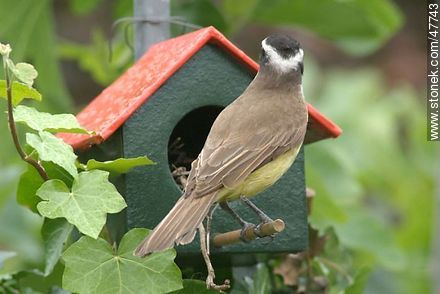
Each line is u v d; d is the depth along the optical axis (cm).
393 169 1795
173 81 1041
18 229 1449
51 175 998
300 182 1068
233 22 1460
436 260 1454
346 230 1387
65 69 2184
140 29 1212
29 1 1384
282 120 1007
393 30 1470
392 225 1777
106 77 1458
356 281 1148
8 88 907
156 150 1029
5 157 1398
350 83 1897
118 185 1031
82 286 940
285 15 1452
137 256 902
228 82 1059
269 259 1156
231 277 1127
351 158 1770
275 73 1041
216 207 1034
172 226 909
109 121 1031
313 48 2295
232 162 968
